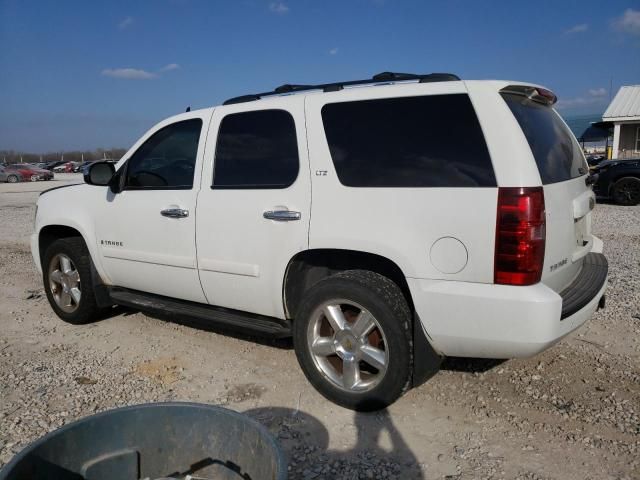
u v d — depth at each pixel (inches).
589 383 148.6
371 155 132.6
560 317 115.6
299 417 135.3
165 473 88.5
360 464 115.7
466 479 110.0
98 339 193.9
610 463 113.7
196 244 161.3
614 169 547.5
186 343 186.9
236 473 85.6
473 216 117.3
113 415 85.1
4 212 649.0
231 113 159.2
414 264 123.6
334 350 137.9
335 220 134.3
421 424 130.9
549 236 118.5
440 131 125.3
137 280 183.8
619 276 252.2
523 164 115.6
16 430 130.5
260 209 146.9
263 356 173.3
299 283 148.5
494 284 116.6
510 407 137.3
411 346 128.3
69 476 81.0
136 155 181.3
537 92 133.3
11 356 179.0
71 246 201.8
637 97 990.4
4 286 277.4
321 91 148.9
